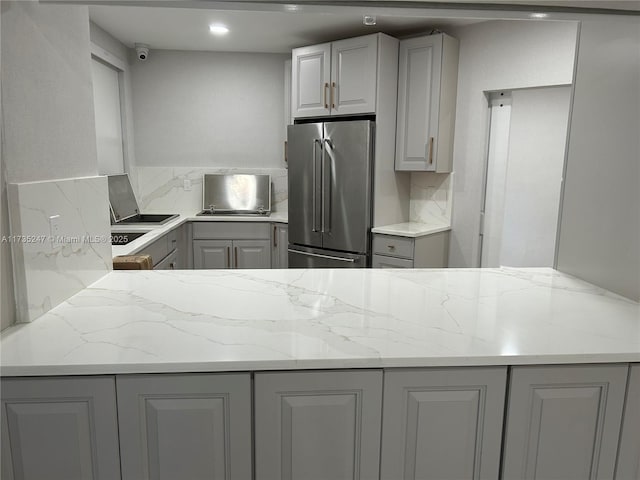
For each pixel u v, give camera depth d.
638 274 1.42
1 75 1.11
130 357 1.01
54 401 1.01
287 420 1.06
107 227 1.72
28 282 1.20
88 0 1.19
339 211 3.64
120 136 4.25
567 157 1.76
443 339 1.12
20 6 1.18
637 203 1.41
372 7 1.29
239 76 4.49
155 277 1.69
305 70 3.84
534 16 1.32
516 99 3.38
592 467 1.14
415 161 3.65
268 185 4.57
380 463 1.10
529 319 1.27
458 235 3.78
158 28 3.65
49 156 1.33
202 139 4.55
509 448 1.11
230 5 1.26
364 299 1.43
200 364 1.00
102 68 3.85
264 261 4.29
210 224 4.20
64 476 1.05
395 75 3.62
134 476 1.06
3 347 1.06
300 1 1.27
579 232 1.69
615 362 1.08
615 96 1.49
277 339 1.11
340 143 3.55
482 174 3.62
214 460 1.07
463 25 3.52
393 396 1.06
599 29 1.57
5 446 1.02
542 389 1.09
